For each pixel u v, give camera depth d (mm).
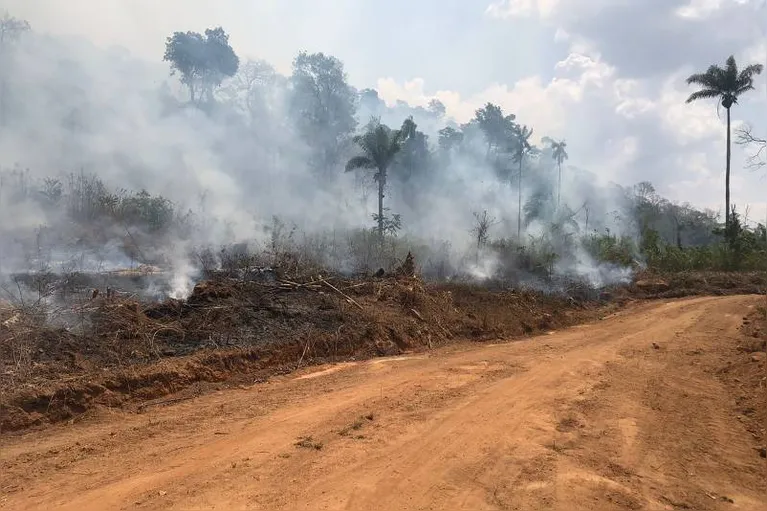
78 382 7723
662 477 5664
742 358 10773
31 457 5855
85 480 5258
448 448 6180
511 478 5441
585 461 5945
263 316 12188
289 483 5195
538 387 9023
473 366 10875
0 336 8477
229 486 5105
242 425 6965
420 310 15312
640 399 8469
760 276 33469
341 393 8664
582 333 16016
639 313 21266
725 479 5691
